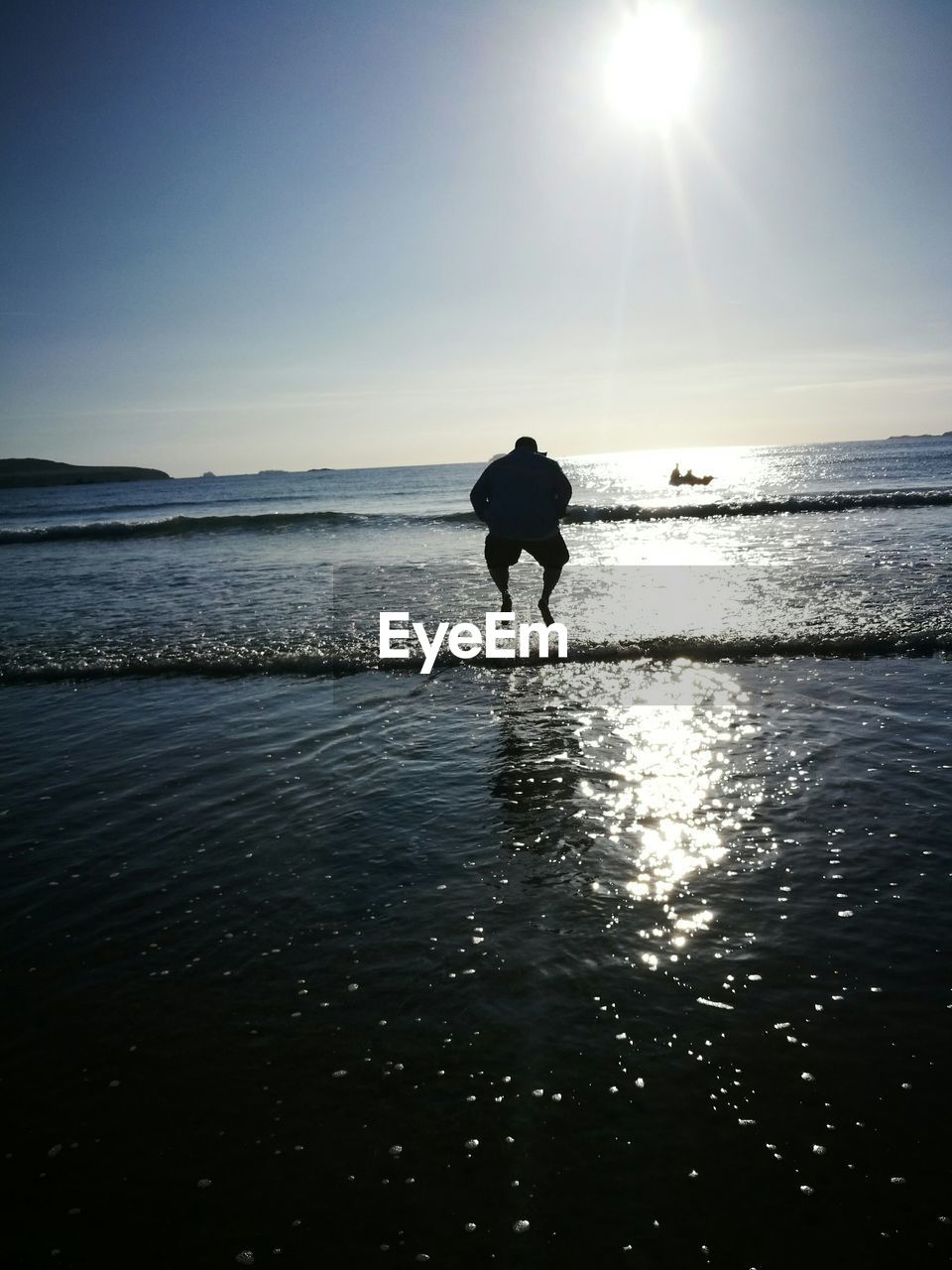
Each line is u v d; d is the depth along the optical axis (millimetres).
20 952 2801
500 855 3320
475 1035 2271
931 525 13766
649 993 2410
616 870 3154
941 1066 2057
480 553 13766
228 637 7457
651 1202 1728
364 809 3830
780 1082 2035
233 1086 2127
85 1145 1958
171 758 4605
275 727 5055
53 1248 1686
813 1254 1593
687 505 19641
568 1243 1640
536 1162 1841
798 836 3324
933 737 4238
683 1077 2072
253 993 2516
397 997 2459
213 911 3008
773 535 14234
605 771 4117
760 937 2664
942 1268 1551
